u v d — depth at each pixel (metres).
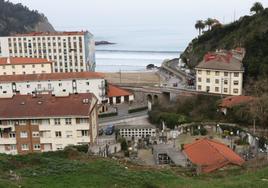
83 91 112.69
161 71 181.62
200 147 60.88
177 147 73.88
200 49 173.25
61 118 71.81
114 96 124.06
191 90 122.12
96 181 36.06
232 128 85.69
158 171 43.59
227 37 161.88
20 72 135.00
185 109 108.19
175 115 97.38
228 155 56.78
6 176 36.53
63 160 44.16
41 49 177.38
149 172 41.38
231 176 43.00
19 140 72.50
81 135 72.81
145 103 122.62
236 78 114.38
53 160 43.69
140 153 73.38
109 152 73.38
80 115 71.31
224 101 102.75
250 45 130.12
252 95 105.69
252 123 91.81
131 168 43.97
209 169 51.75
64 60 177.88
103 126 96.75
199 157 57.47
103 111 111.31
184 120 94.69
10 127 71.69
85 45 176.88
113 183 35.84
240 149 72.44
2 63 133.38
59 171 39.06
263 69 115.50
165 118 97.38
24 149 73.00
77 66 177.62
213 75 117.50
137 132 89.19
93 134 76.88
